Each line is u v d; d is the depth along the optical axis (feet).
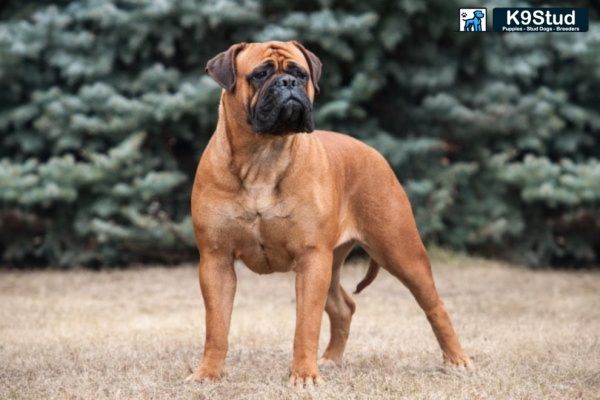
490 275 44.91
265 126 19.95
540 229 50.16
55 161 45.01
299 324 21.06
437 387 20.57
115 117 45.62
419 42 48.44
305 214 21.09
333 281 24.86
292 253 21.44
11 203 45.85
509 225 48.78
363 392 20.07
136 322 32.19
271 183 20.92
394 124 50.72
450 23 46.83
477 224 49.11
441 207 46.60
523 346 26.13
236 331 29.84
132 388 20.31
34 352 25.55
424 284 23.59
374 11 46.52
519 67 46.68
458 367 23.18
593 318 32.71
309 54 22.26
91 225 45.16
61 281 43.47
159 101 44.83
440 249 49.16
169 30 45.73
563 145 49.19
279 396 19.51
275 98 19.84
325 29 44.01
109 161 44.52
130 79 47.96
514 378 21.38
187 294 39.86
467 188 49.78
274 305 36.96
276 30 43.88
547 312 34.45
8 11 50.65
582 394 19.83
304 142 21.25
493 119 46.78
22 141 47.60
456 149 50.88
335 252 24.67
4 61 45.34
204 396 19.56
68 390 20.16
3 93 47.75
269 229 21.12
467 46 48.55
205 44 47.42
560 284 42.88
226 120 21.20
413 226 23.71
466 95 48.55
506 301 37.55
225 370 22.21
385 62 47.98
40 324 31.60
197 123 47.60
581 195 46.11
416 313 34.47
